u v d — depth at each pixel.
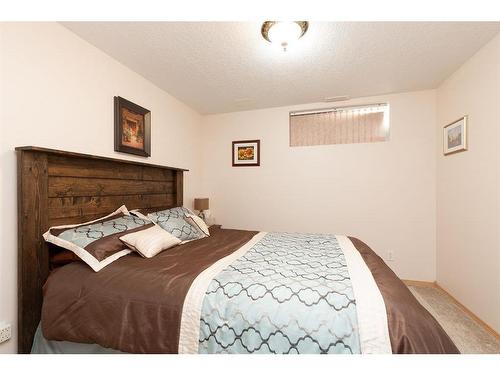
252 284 1.16
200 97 3.09
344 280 1.18
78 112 1.81
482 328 1.97
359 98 3.10
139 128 2.43
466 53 2.07
